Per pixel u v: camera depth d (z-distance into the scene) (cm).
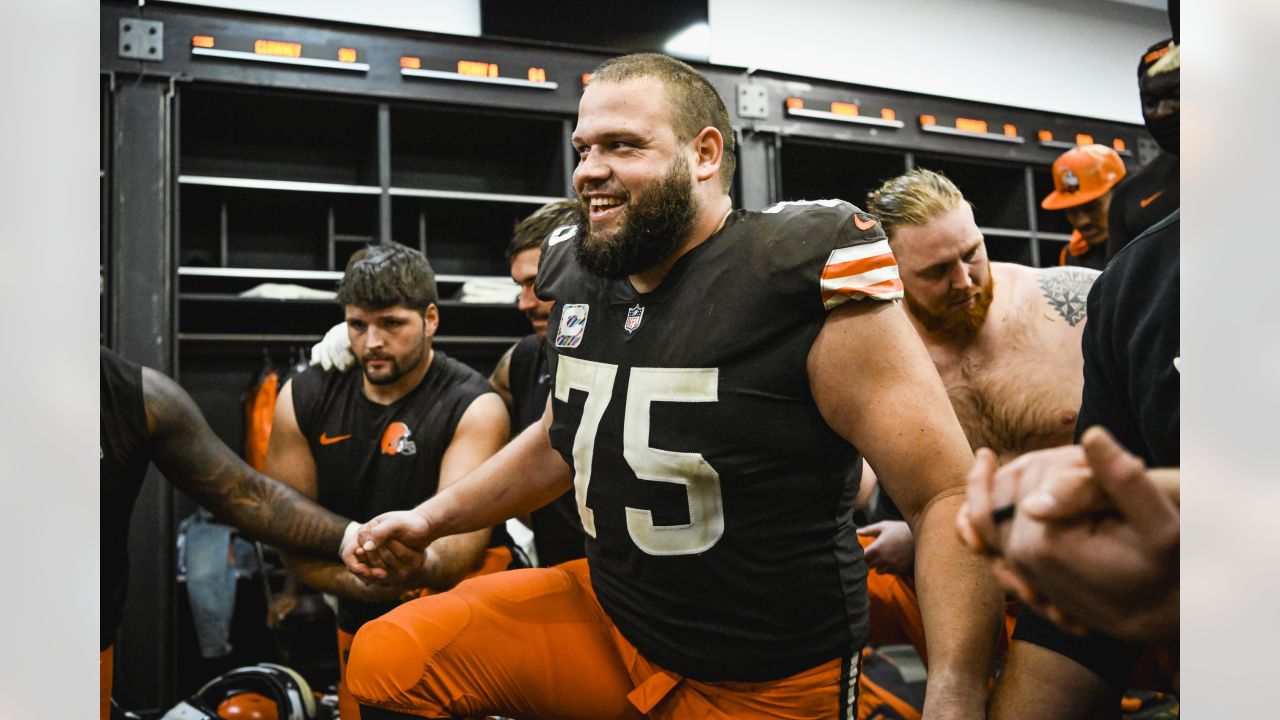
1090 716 86
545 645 124
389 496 207
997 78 530
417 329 201
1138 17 566
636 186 107
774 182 404
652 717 123
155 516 309
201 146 406
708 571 108
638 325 112
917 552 98
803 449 105
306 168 420
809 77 414
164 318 323
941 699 89
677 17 442
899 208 170
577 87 388
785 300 102
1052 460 43
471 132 414
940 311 176
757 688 112
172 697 308
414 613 123
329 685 331
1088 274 188
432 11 421
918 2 516
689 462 105
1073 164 356
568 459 121
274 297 358
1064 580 43
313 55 351
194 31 335
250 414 377
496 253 447
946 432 97
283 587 350
